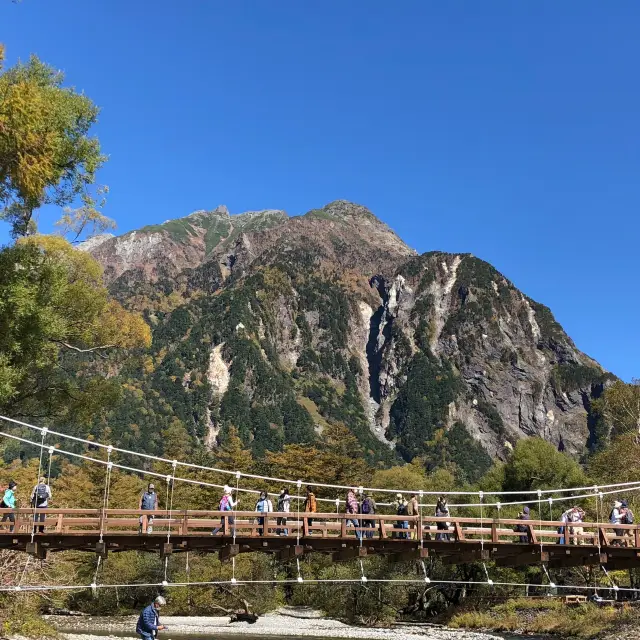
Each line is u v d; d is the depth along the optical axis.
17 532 21.91
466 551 26.58
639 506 46.06
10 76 26.53
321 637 43.00
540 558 26.34
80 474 84.69
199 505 75.06
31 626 28.31
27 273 27.59
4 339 26.50
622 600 41.47
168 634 43.84
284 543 24.75
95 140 28.14
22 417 37.31
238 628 48.53
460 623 46.53
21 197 26.59
